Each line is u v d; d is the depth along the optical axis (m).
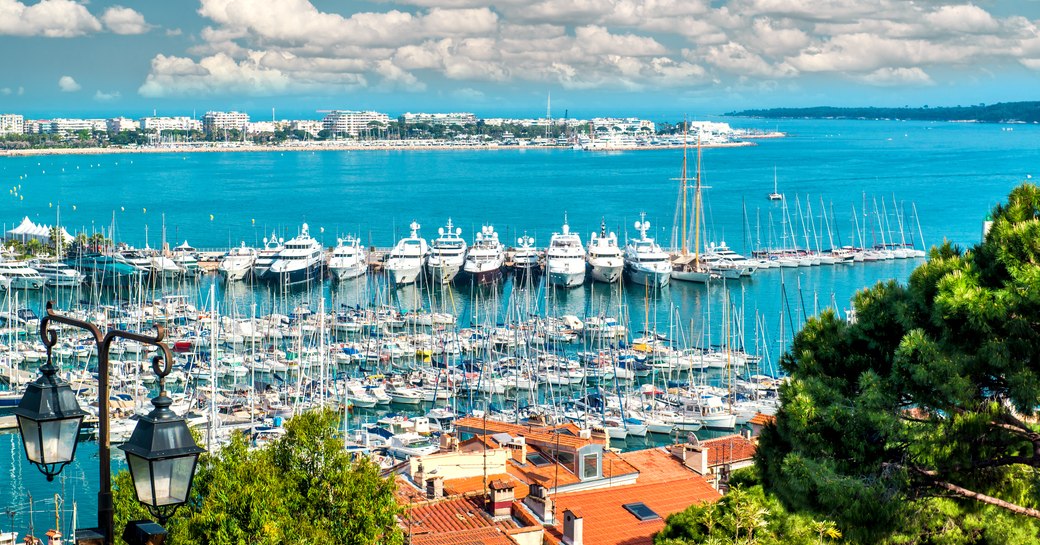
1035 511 42.41
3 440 154.25
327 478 55.50
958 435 41.09
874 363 46.12
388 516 56.34
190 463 23.75
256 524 48.41
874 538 41.59
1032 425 43.22
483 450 83.44
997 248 42.28
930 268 44.06
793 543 50.66
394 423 165.50
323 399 173.00
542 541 68.19
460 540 65.19
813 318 49.34
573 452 81.62
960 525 46.91
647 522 70.94
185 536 48.53
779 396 47.00
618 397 181.00
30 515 121.50
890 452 43.28
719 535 53.75
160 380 23.98
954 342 41.97
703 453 83.75
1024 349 39.66
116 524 52.19
